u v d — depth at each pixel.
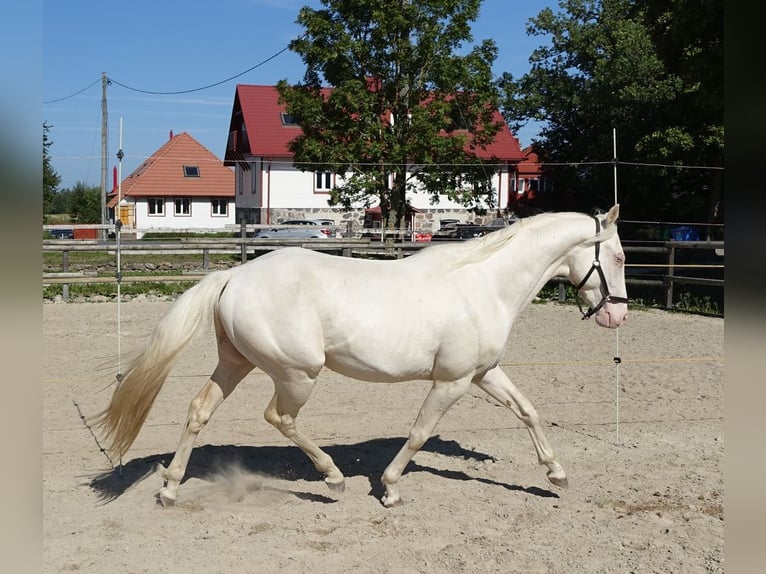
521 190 40.47
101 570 3.89
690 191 28.06
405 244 16.81
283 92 19.94
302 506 4.86
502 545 4.28
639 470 5.61
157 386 4.66
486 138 20.48
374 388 8.07
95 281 14.83
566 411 7.23
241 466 5.62
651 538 4.38
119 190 13.41
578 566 4.03
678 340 11.07
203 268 17.42
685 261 24.09
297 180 35.38
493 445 6.22
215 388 4.88
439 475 5.52
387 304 4.64
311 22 19.38
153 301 14.79
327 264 4.73
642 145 23.39
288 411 4.84
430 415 4.85
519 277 5.05
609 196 30.58
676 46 15.71
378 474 5.50
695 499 5.02
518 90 35.34
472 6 19.41
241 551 4.15
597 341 11.02
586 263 5.24
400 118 19.83
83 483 5.18
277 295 4.56
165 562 4.00
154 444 6.09
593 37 33.41
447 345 4.74
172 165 45.12
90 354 9.57
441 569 3.98
